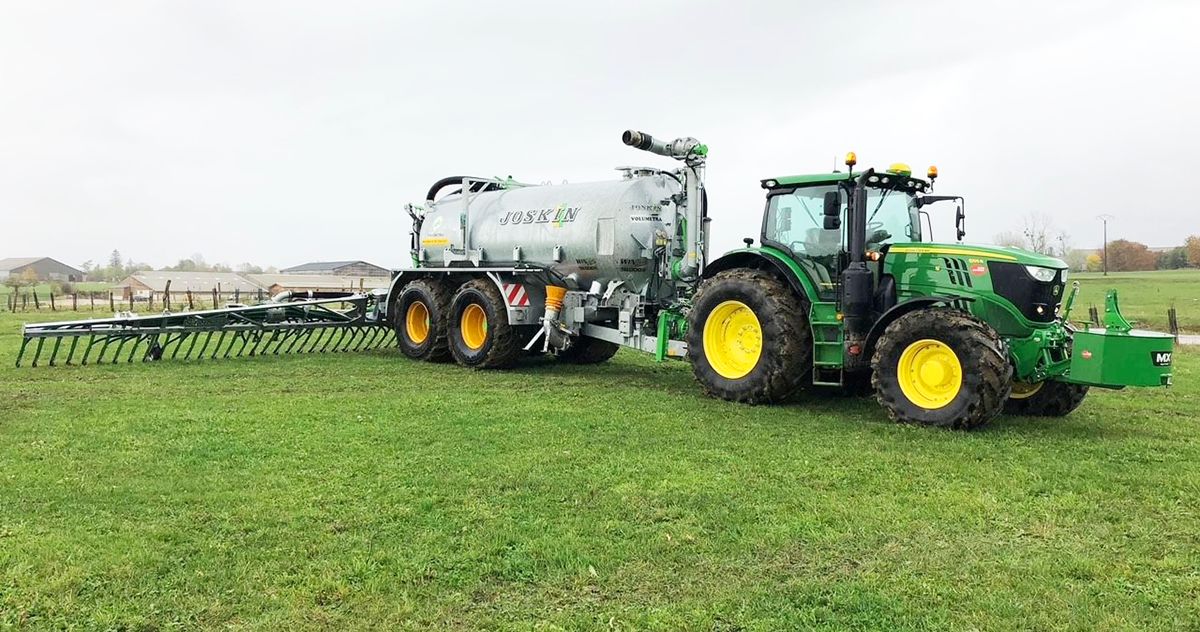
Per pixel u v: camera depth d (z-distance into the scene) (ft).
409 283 47.03
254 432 24.43
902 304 26.63
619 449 22.50
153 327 42.98
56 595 12.82
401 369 41.09
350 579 13.51
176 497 17.75
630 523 16.31
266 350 49.42
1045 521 16.53
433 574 13.75
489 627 11.94
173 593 12.92
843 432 24.95
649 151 34.19
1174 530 15.97
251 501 17.54
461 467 20.42
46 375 37.32
